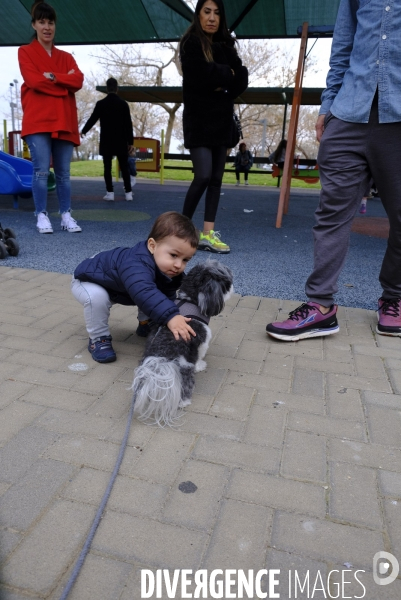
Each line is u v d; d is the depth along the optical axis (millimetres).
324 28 5949
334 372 2486
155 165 14266
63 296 3434
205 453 1777
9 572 1264
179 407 2043
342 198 2734
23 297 3377
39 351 2562
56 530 1400
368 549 1391
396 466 1761
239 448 1818
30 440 1804
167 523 1442
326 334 2906
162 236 2205
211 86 4289
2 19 8695
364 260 4926
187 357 2059
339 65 2844
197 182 4566
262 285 3900
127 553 1333
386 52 2504
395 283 2990
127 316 3160
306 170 9664
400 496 1608
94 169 19547
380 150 2637
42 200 5453
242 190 13664
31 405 2043
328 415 2078
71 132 5301
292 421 2020
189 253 2250
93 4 8086
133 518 1454
